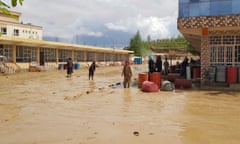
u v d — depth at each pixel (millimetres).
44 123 7363
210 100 11484
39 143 5625
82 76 26734
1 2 1840
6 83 19328
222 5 14992
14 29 39531
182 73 19328
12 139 5910
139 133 6367
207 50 16062
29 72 30219
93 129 6723
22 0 1888
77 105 10234
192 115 8492
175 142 5688
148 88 14164
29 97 12445
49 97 12438
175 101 11188
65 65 36656
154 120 7766
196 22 15547
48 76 26188
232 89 14852
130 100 11461
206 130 6707
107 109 9422
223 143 5660
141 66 54219
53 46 35594
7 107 9828
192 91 14500
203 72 16078
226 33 15797
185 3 15797
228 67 15320
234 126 7133
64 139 5887
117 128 6828
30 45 31406
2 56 27672
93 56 48938
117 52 57719
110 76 27047
